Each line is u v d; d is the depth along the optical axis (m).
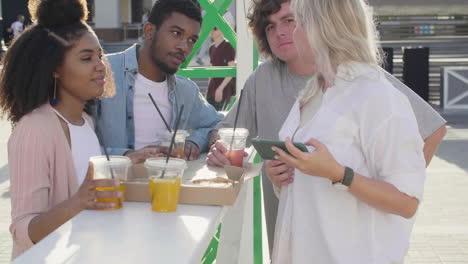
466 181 7.64
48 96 2.35
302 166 2.11
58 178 2.29
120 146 3.11
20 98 2.31
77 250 1.68
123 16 29.36
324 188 2.23
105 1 25.39
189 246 1.72
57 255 1.65
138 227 1.87
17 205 2.19
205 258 3.64
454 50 19.59
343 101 2.21
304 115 2.43
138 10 29.45
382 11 18.97
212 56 7.89
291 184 2.41
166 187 2.02
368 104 2.16
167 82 3.25
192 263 1.62
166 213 2.03
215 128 3.41
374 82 2.18
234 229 3.19
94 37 2.42
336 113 2.21
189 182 2.29
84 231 1.83
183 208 2.09
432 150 2.84
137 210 2.06
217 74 3.96
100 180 2.03
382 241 2.22
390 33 20.55
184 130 3.09
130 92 3.13
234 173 2.40
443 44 19.98
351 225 2.21
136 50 3.19
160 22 3.04
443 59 18.67
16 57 2.32
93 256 1.64
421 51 14.84
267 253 4.20
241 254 3.88
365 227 2.21
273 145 2.15
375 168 2.21
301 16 2.24
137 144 3.18
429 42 20.19
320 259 2.25
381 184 2.12
